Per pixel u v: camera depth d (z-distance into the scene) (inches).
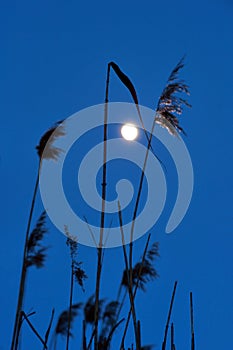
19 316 143.9
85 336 145.1
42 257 145.9
